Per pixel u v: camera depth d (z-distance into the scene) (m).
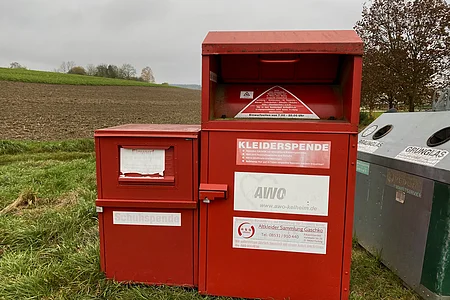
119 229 2.31
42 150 9.07
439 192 2.06
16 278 2.40
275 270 2.15
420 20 11.89
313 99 2.09
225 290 2.23
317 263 2.10
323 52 1.85
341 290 2.10
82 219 3.53
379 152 2.83
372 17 13.20
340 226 2.04
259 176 2.07
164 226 2.28
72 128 15.14
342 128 1.94
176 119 21.91
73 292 2.26
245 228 2.14
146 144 2.18
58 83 35.16
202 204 2.16
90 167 6.56
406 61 11.82
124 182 2.23
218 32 2.18
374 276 2.57
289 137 2.00
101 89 36.31
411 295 2.29
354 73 1.86
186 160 2.17
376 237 2.83
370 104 13.77
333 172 1.99
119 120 19.30
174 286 2.33
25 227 3.29
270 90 2.16
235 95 2.18
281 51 1.89
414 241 2.30
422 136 2.52
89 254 2.66
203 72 2.01
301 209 2.05
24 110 19.47
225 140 2.07
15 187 4.95
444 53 11.38
